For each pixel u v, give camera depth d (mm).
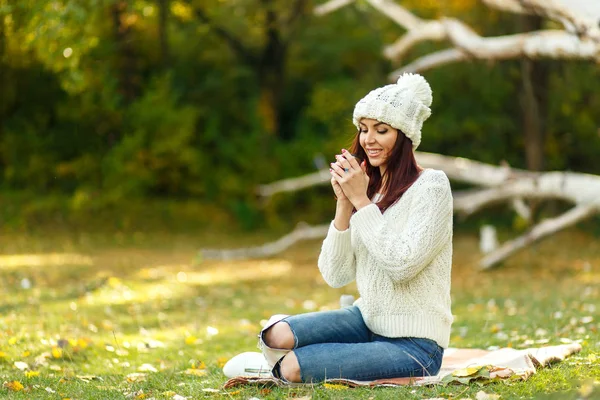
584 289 11148
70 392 4703
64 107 20703
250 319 9242
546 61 19641
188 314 9383
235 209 20766
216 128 22125
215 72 23094
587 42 9680
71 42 11023
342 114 21797
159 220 20281
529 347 6188
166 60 21953
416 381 4328
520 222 19078
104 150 21297
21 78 20703
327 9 14102
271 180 21797
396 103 4363
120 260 14781
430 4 20500
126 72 21656
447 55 13008
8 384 4793
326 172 16125
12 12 10898
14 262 13727
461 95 22156
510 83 21141
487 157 22125
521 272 13625
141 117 20562
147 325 8414
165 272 13492
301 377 4312
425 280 4379
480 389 4238
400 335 4406
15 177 21062
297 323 4438
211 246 17766
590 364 4863
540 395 4039
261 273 14086
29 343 6590
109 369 5781
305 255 16984
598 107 21484
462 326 8078
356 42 22469
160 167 20828
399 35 22109
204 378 5168
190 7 20328
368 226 4277
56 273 12414
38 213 19609
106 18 17422
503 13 19703
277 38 22172
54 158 21266
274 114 23016
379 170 4609
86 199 20078
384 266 4242
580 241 18516
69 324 7789
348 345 4371
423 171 4445
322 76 24016
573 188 12023
